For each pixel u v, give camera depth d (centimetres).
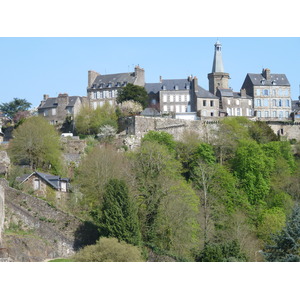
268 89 15188
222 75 15400
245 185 10188
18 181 7831
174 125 12106
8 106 15850
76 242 6462
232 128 12138
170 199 7075
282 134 13612
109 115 12825
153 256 6375
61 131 13300
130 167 8288
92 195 7950
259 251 7169
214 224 8181
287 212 9150
